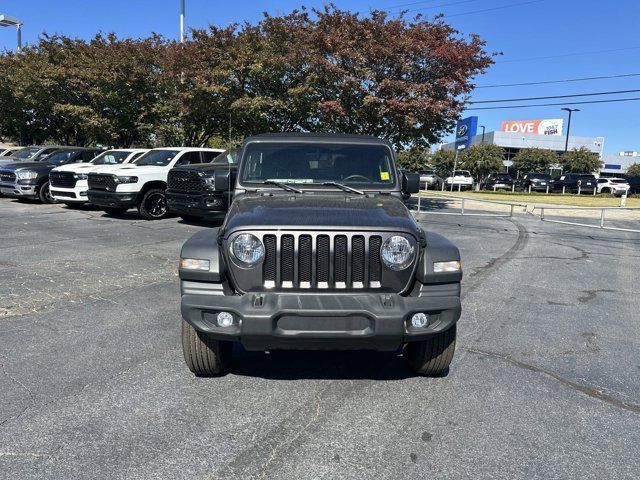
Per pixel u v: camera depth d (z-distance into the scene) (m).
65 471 2.79
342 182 4.62
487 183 41.16
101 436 3.14
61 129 27.31
